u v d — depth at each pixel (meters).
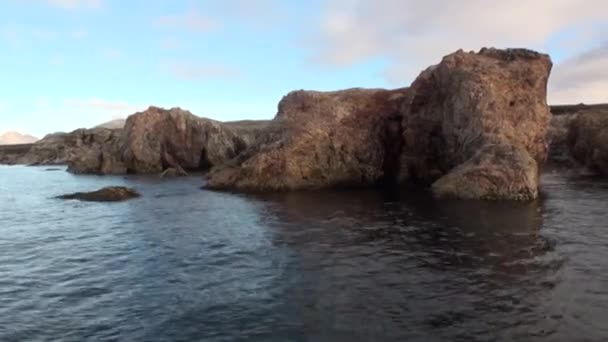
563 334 9.56
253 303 11.77
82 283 13.78
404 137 37.50
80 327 10.59
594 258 14.78
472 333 9.72
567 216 21.83
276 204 28.25
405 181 37.19
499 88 31.97
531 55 34.06
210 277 14.02
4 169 79.19
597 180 37.12
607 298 11.41
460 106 32.56
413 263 14.78
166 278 14.05
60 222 24.69
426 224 20.88
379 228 20.28
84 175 59.81
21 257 17.08
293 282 13.30
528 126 31.73
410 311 10.95
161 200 32.03
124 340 9.88
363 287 12.70
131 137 63.12
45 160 93.94
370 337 9.68
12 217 26.83
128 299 12.32
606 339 9.33
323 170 36.06
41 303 12.15
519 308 10.91
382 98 40.41
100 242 19.42
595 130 42.34
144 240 19.48
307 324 10.41
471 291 12.11
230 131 73.75
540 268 13.86
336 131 37.22
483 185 27.91
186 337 9.93
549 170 44.97
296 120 38.06
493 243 17.05
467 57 34.25
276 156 35.72
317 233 19.64
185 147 65.81
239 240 18.84
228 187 37.38
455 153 33.53
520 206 24.98
